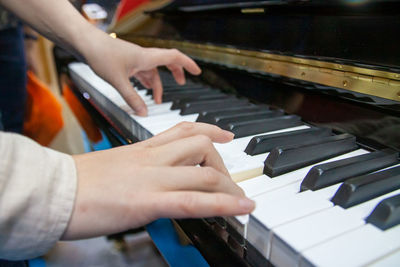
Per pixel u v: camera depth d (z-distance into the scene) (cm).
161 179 37
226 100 77
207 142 43
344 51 56
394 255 30
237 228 37
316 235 32
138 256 81
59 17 77
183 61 88
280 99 72
